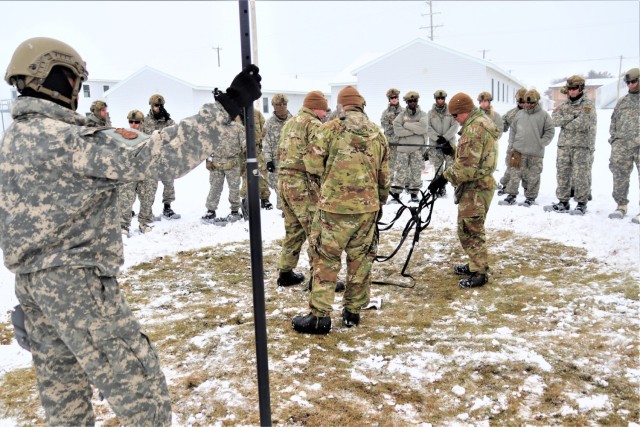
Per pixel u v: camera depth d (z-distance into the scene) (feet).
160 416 6.45
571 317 13.00
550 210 23.50
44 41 6.07
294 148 14.07
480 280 15.60
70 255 5.94
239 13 6.19
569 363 10.67
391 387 10.02
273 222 24.11
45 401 6.66
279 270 16.15
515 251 18.88
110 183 5.86
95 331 6.00
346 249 12.59
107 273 6.14
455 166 14.74
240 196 25.64
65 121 6.08
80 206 5.87
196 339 12.34
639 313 12.99
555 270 16.66
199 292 15.85
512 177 25.05
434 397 9.66
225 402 9.57
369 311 14.06
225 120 5.87
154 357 6.53
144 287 16.34
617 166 21.35
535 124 23.91
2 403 9.77
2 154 5.91
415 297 15.05
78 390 6.78
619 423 8.64
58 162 5.65
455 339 12.03
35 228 5.79
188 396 9.82
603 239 18.95
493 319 13.14
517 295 14.70
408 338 12.19
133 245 20.52
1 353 12.01
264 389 6.86
